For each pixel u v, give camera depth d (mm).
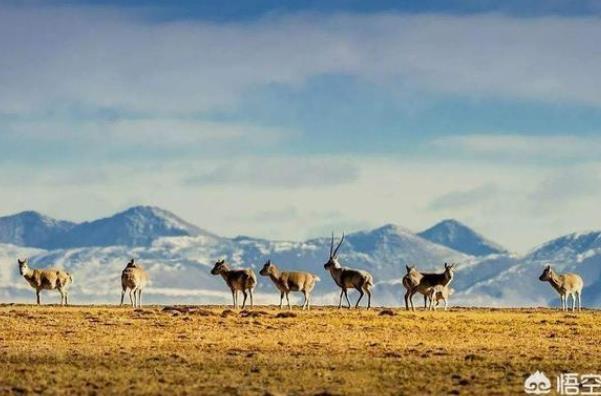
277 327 143250
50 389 97750
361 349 123250
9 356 116562
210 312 160375
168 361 113688
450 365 111875
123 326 142750
